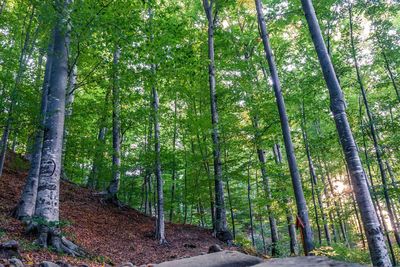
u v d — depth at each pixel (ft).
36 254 23.20
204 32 66.54
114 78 34.86
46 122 28.60
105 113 49.42
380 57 56.95
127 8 32.17
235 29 67.21
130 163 49.44
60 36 30.42
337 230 105.09
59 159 28.37
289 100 55.21
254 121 58.85
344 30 56.18
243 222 95.14
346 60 56.59
